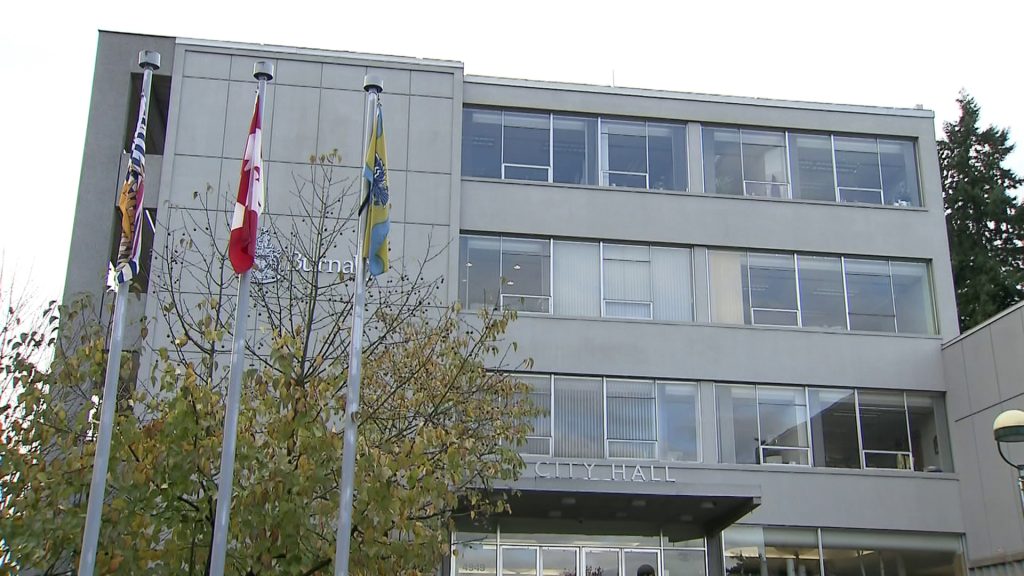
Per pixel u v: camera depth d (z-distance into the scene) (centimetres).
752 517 2819
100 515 1215
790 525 2827
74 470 1298
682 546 2756
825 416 2966
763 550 2797
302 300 2044
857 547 2839
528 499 2473
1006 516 2712
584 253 3027
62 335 1519
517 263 2978
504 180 3027
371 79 1559
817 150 3247
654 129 3183
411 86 3020
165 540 1369
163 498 1293
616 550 2728
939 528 2873
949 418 2988
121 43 2956
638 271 3039
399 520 1328
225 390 1783
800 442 2928
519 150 3083
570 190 3058
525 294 2952
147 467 1284
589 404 2873
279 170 2858
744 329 3006
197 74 2923
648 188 3116
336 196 2831
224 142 2869
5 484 1329
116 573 1241
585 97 3153
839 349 3030
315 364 1689
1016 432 1567
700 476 2830
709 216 3109
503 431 1919
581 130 3141
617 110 3158
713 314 3027
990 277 5044
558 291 2975
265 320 2547
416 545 1356
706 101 3216
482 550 2678
